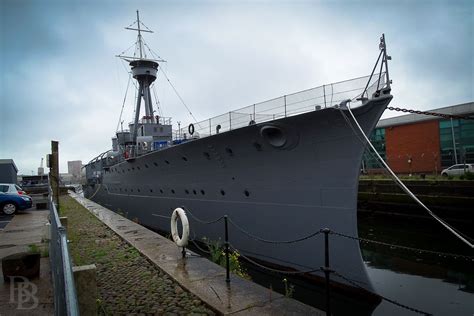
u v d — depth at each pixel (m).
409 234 13.56
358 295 6.25
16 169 24.98
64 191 29.97
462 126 24.77
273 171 7.48
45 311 3.87
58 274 2.77
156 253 6.60
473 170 21.39
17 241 7.69
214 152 8.66
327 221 6.60
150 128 17.52
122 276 5.48
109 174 19.67
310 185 6.80
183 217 6.25
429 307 6.46
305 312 3.96
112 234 8.93
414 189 16.81
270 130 6.93
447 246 11.40
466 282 7.88
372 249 11.34
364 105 5.61
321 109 5.93
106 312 4.04
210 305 4.14
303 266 7.15
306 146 6.64
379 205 18.12
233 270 5.72
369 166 30.33
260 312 3.96
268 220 7.83
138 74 17.72
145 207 14.22
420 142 27.12
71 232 9.14
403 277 8.38
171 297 4.53
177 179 10.98
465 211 14.07
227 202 8.98
